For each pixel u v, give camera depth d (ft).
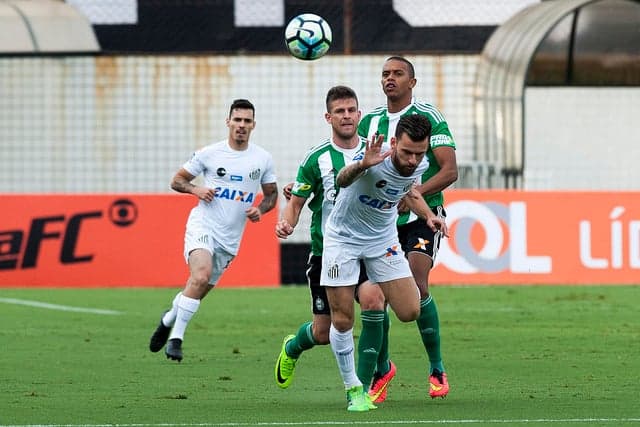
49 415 82.99
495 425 77.82
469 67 238.27
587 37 241.55
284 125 240.12
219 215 122.01
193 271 116.26
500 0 271.28
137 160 239.91
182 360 116.78
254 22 278.87
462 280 191.83
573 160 241.76
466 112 238.07
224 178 122.11
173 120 239.91
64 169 239.91
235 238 123.24
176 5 278.05
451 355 120.06
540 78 241.76
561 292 183.01
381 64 239.50
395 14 275.18
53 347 126.52
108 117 239.71
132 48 279.28
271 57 239.30
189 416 82.43
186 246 120.37
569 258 191.93
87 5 276.21
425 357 118.93
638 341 131.34
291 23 112.88
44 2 261.85
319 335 91.66
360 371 87.30
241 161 122.52
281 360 94.17
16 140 239.09
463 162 237.04
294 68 239.71
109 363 114.21
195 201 194.08
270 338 135.64
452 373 107.14
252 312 161.99
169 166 240.12
